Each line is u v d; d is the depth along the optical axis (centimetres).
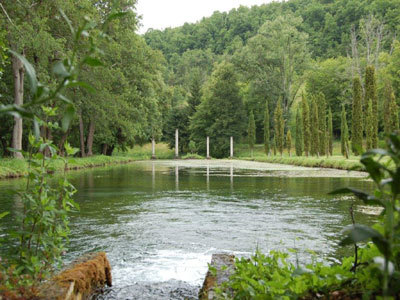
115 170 2583
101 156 4022
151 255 494
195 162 4531
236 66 6612
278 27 6281
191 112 6969
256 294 247
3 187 1262
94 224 701
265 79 6381
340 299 220
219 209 891
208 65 12862
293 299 233
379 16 8075
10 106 159
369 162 177
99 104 3044
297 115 4684
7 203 904
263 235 614
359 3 9231
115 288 369
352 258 285
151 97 4491
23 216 307
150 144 7712
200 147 6612
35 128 163
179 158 6047
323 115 4022
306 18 10806
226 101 6400
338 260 461
